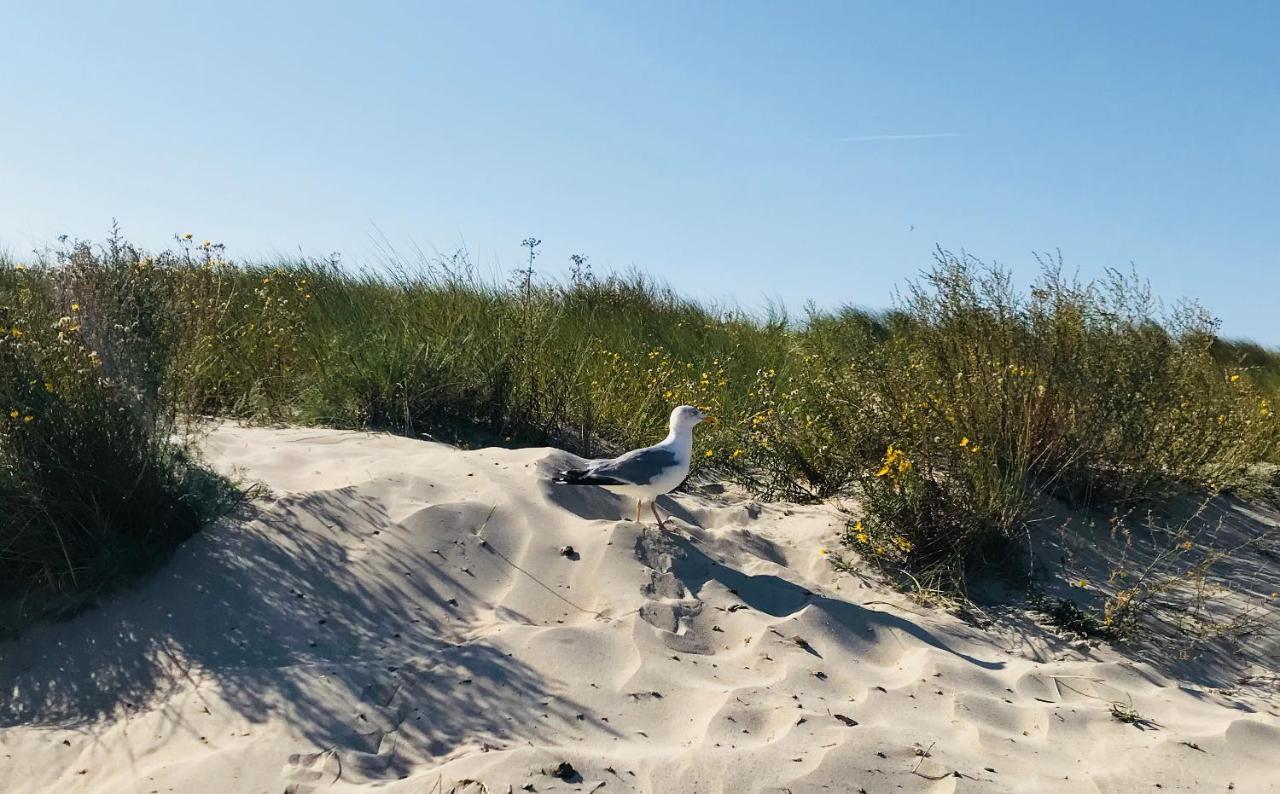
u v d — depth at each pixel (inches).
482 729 146.3
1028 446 255.0
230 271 387.5
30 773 140.0
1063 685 179.3
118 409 192.1
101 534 183.8
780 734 148.1
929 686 170.6
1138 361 262.5
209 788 132.6
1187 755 155.7
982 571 229.0
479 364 316.2
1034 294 270.8
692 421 216.8
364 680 155.6
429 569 190.2
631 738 146.1
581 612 184.2
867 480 244.5
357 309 362.9
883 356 294.7
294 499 205.9
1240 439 297.7
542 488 222.5
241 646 167.6
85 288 215.8
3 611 175.9
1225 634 208.8
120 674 162.9
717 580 198.2
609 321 427.8
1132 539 252.8
